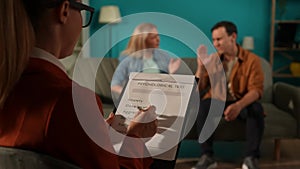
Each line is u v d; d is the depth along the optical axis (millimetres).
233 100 2814
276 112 3047
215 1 4785
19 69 634
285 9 4684
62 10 673
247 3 4750
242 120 2789
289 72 4746
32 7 650
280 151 3145
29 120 613
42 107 608
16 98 631
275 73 4684
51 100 606
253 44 4629
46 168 611
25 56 634
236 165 2822
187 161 2697
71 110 597
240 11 4777
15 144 622
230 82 2812
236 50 2838
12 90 637
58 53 706
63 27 695
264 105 3316
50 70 661
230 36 2766
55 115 597
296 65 4508
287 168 2746
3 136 635
